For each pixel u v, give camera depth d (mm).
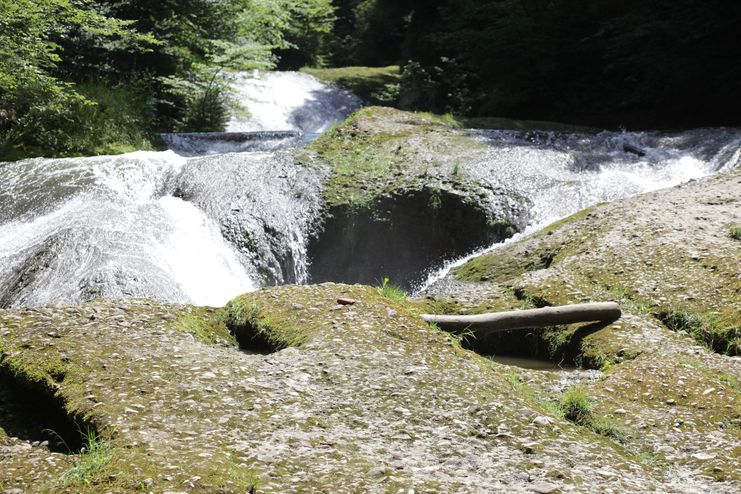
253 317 5715
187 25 19016
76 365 4484
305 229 10141
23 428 4223
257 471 3436
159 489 3197
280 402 4230
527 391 5008
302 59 36219
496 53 20844
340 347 4992
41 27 12938
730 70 16453
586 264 7426
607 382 5250
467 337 6590
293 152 11406
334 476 3426
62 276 8266
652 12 17969
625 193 10031
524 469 3678
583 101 19547
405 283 9906
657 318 6469
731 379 5320
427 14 29422
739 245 7227
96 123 14586
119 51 17578
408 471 3539
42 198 9859
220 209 10008
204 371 4516
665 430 4551
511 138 12945
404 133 11977
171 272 8688
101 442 3676
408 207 10047
